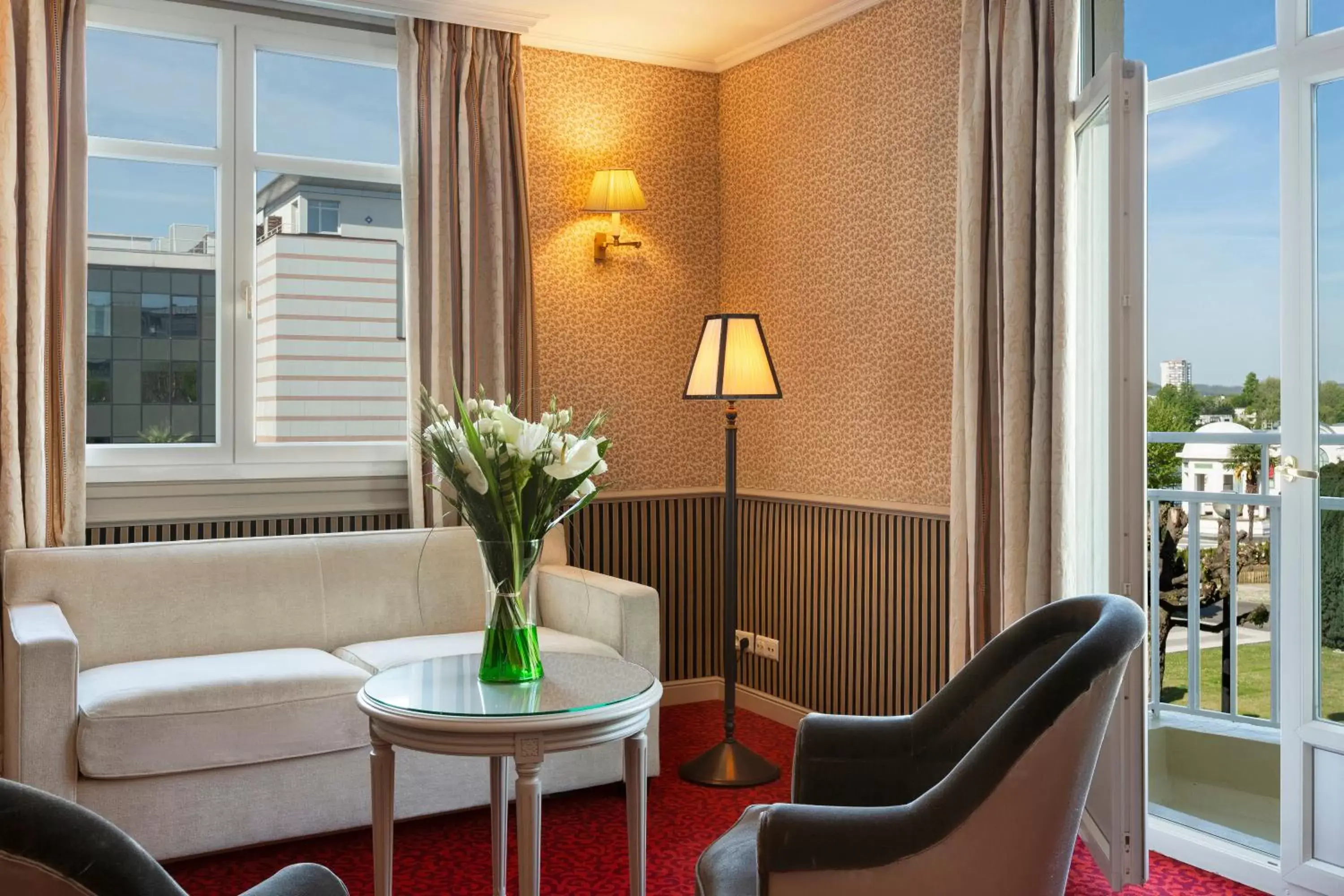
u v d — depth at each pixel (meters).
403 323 4.36
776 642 4.63
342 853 3.15
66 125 3.60
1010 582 3.26
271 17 4.06
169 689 2.96
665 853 3.16
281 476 4.05
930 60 3.86
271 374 4.11
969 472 3.42
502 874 2.69
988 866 1.71
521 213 4.34
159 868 1.28
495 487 2.38
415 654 3.48
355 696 3.16
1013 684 2.16
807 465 4.49
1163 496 3.85
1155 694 3.96
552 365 4.60
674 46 4.71
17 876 1.19
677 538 4.86
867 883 1.70
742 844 2.00
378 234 4.31
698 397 3.75
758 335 3.76
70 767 2.84
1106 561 3.01
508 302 4.34
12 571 3.37
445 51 4.17
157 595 3.52
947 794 1.71
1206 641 3.86
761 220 4.73
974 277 3.40
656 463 4.83
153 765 2.90
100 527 3.78
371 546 3.91
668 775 3.87
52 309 3.58
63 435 3.58
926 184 3.88
